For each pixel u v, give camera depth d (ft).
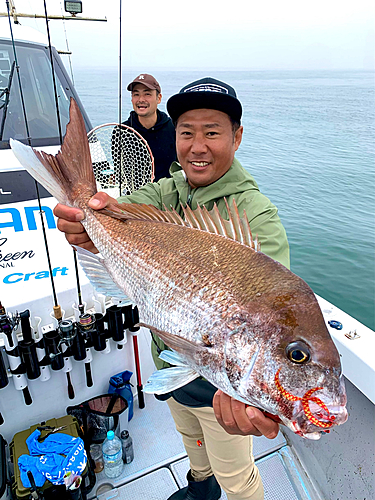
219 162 5.14
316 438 3.43
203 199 5.29
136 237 4.87
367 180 43.57
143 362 9.47
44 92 10.89
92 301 7.97
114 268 5.09
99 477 8.10
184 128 5.12
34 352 7.07
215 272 4.04
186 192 5.80
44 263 8.11
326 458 7.36
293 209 34.04
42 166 5.48
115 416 8.18
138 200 6.05
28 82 10.57
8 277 7.68
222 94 4.75
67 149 5.68
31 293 7.39
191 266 4.22
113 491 7.82
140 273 4.70
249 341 3.66
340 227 30.12
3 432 7.81
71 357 7.99
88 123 11.93
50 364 7.43
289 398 3.46
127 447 8.25
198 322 4.02
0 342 6.94
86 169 5.72
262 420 3.59
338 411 3.32
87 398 8.68
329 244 27.09
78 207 5.53
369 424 6.28
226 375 3.80
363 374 6.23
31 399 7.72
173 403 6.54
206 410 5.44
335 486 7.07
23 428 7.98
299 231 29.35
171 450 8.73
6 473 7.07
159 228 4.77
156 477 8.10
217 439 5.61
